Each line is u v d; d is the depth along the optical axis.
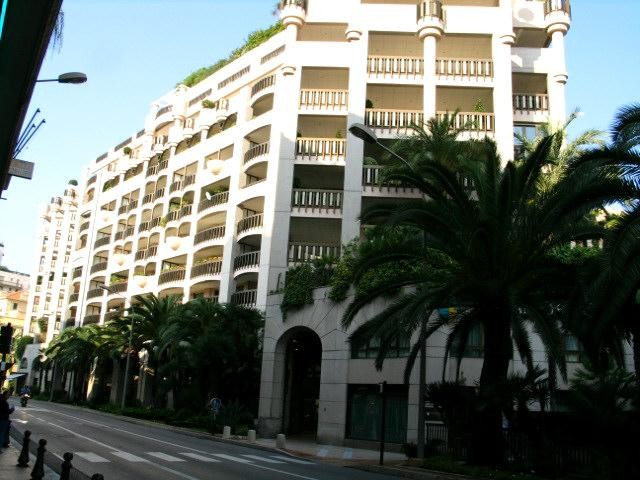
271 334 31.81
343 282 28.59
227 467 16.08
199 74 58.09
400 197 35.75
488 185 17.81
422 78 37.19
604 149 14.20
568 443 16.36
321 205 37.41
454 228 17.56
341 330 28.48
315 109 38.56
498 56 37.09
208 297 46.22
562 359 15.77
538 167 17.36
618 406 15.55
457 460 19.06
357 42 38.28
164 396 45.62
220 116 48.81
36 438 20.88
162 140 58.19
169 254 52.03
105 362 59.69
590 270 15.04
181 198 52.66
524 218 17.22
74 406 59.56
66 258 85.88
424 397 19.67
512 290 16.69
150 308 45.84
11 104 10.16
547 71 37.94
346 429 27.69
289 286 31.44
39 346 85.00
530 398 17.75
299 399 36.84
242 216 44.50
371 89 38.41
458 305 18.62
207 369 35.56
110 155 70.56
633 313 15.93
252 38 51.28
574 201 14.71
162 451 19.28
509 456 17.50
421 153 29.17
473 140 29.73
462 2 40.62
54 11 8.28
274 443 26.70
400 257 18.42
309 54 39.38
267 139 45.91
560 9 38.59
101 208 69.69
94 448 18.92
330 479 14.74
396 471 17.52
